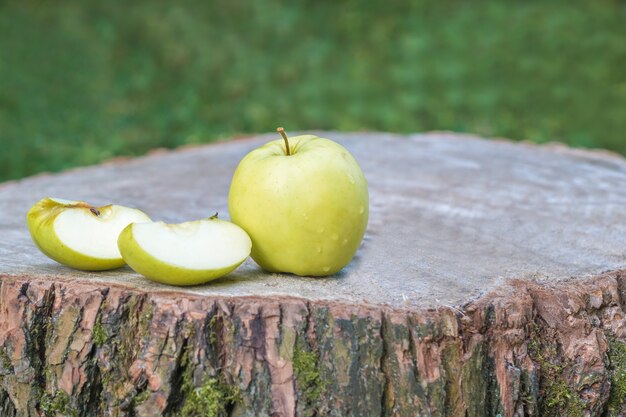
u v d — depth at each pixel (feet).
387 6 9.57
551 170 3.87
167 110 7.63
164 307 2.79
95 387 2.87
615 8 9.32
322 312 2.79
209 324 2.79
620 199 3.56
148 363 2.81
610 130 7.00
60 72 8.36
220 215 3.43
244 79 8.24
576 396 2.95
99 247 2.92
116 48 9.02
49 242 2.91
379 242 3.19
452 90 7.64
